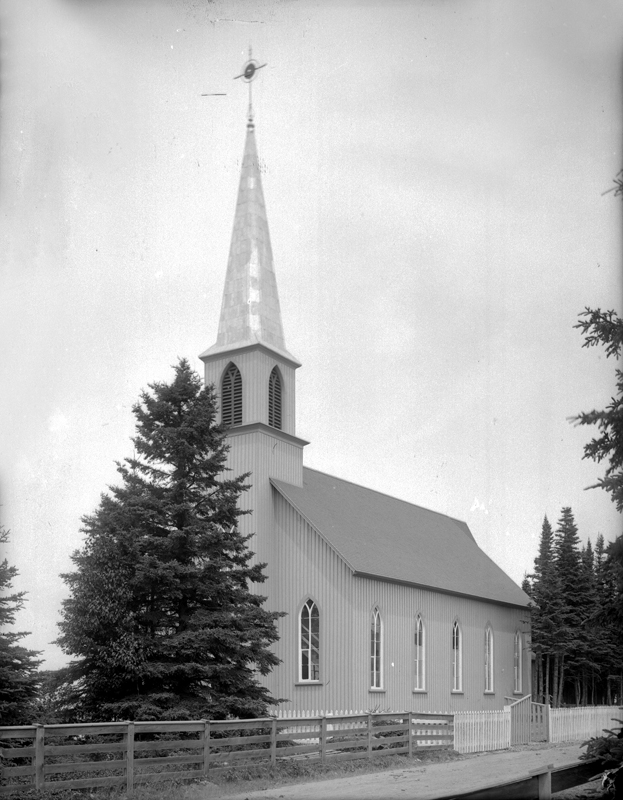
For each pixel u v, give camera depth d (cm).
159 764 1898
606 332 1803
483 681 4900
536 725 3731
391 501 5403
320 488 4544
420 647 4278
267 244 4406
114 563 2314
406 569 4275
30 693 2088
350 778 2219
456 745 3103
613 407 1780
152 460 2548
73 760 2122
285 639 3888
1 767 1598
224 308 4309
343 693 3647
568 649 5472
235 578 2577
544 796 1390
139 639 2280
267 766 2186
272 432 4147
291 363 4391
